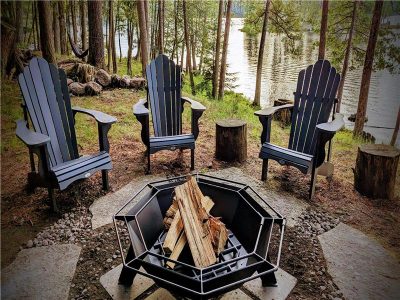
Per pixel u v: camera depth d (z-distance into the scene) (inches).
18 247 86.7
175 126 142.8
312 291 73.7
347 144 196.4
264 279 73.5
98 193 114.6
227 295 71.6
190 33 606.2
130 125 184.9
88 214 102.7
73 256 83.7
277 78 631.8
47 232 93.1
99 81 263.0
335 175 134.7
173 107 141.6
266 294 72.2
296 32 444.8
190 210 72.6
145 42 286.2
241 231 75.2
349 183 126.9
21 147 151.9
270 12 423.8
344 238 92.4
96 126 180.7
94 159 107.2
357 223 100.7
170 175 128.3
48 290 73.0
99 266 80.8
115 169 133.0
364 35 364.8
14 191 113.3
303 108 128.4
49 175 97.0
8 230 93.1
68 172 97.6
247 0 451.5
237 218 77.9
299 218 102.0
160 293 71.7
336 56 390.3
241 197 78.3
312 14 412.8
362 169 116.0
